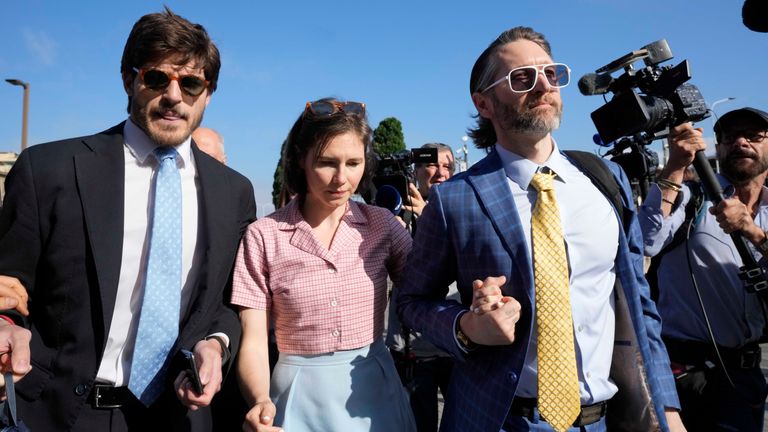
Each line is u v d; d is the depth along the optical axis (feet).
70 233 5.65
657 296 9.08
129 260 5.96
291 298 6.12
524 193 5.90
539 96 5.74
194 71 6.03
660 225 7.88
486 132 7.12
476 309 4.95
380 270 6.59
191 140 6.76
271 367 7.13
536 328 5.44
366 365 6.26
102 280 5.64
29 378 5.53
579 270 5.71
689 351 8.51
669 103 6.95
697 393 8.45
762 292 7.57
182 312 6.23
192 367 4.97
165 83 5.83
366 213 6.91
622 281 5.94
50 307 5.68
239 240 6.70
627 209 6.28
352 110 6.36
